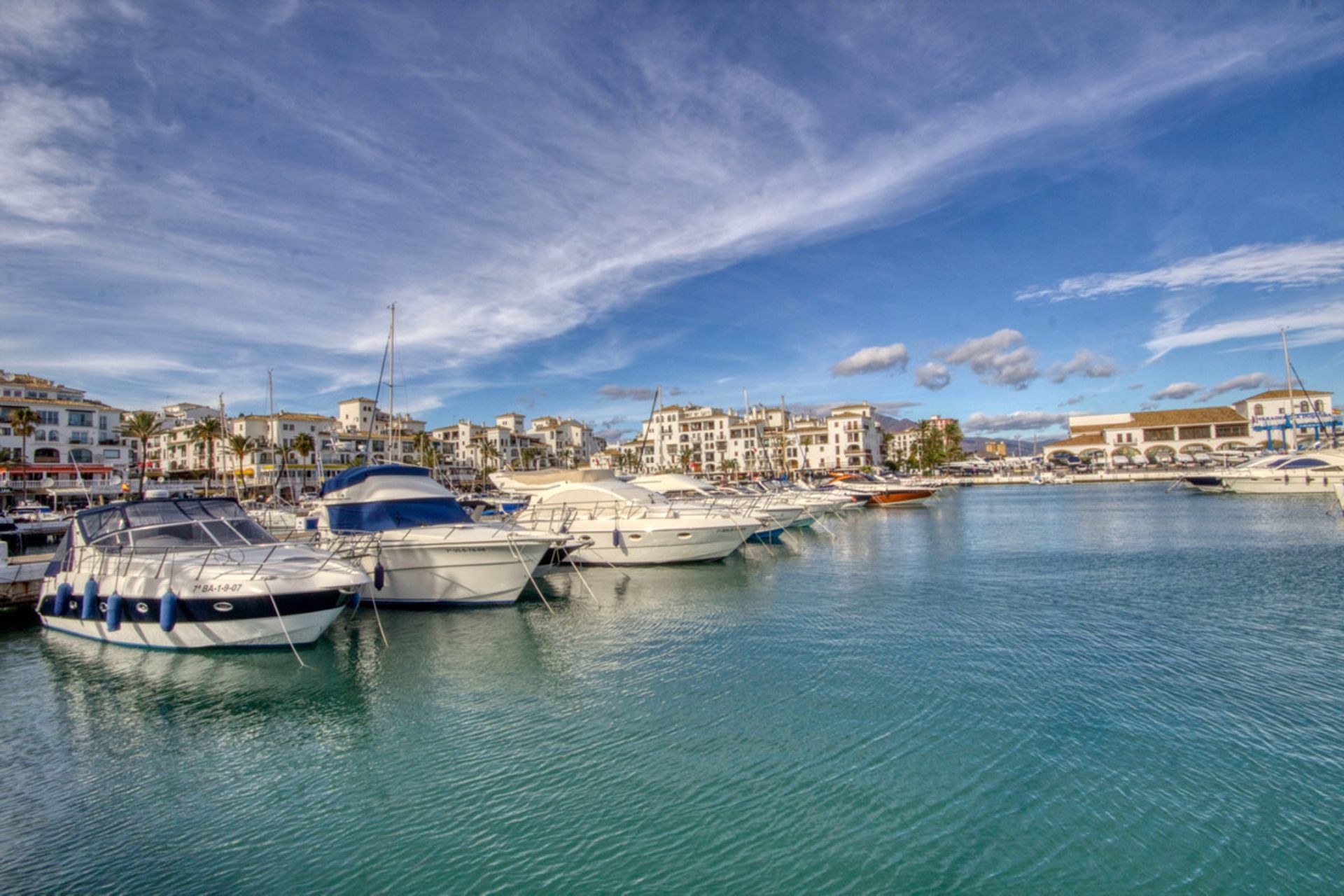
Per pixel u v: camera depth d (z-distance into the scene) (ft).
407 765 35.60
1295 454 225.56
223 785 34.19
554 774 34.04
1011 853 26.89
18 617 67.92
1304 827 27.99
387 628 62.59
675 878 25.95
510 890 25.62
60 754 38.17
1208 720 38.19
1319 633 55.06
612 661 51.78
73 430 256.11
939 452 438.40
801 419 480.64
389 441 120.67
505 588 69.92
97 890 26.58
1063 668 47.26
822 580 84.33
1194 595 70.44
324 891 26.02
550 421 490.08
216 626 53.06
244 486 249.55
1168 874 25.48
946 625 59.93
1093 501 223.92
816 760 34.58
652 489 127.75
